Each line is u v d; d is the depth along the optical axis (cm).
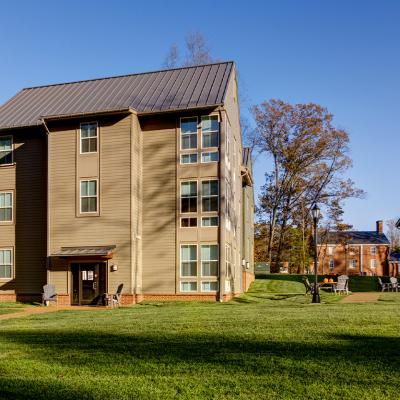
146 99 2592
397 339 999
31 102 2917
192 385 726
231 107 2761
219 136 2436
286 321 1267
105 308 2148
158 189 2486
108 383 748
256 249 5184
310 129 4684
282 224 4959
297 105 4747
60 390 723
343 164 4788
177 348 966
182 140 2486
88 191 2472
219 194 2406
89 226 2444
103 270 2402
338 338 1015
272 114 4788
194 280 2392
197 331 1160
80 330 1261
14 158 2745
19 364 887
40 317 1739
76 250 2425
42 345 1062
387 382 716
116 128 2458
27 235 2675
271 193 4919
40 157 2698
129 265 2361
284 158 4791
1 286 2683
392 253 7519
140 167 2503
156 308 1973
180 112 2464
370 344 949
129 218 2386
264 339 1027
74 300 2422
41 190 2677
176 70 2853
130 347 996
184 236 2428
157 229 2466
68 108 2709
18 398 695
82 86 2955
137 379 765
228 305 2038
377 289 3388
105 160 2456
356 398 657
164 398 676
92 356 928
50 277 2467
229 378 753
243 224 3334
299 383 721
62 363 884
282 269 5728
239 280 2980
